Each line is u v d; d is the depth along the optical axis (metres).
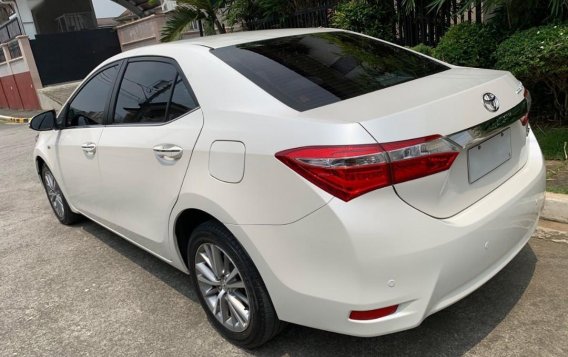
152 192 3.07
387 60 3.06
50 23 21.20
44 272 4.13
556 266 3.17
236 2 9.83
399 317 2.14
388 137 2.09
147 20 15.81
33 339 3.19
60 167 4.42
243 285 2.61
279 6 9.20
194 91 2.83
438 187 2.18
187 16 10.12
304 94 2.50
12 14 21.81
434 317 2.85
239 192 2.42
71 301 3.60
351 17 7.32
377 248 2.06
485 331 2.69
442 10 6.76
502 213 2.41
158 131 3.00
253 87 2.57
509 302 2.89
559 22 4.84
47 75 17.64
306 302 2.26
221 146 2.52
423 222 2.13
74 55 17.97
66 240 4.75
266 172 2.29
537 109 5.42
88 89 3.97
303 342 2.79
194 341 2.96
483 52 5.49
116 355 2.93
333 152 2.09
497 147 2.54
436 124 2.18
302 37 3.23
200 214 2.88
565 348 2.50
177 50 3.10
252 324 2.62
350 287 2.12
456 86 2.49
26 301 3.69
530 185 2.64
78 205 4.46
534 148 2.91
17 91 18.92
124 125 3.40
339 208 2.08
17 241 4.90
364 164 2.05
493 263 2.44
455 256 2.19
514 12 5.41
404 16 7.20
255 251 2.38
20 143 11.11
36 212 5.76
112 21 35.56
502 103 2.50
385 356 2.60
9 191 6.89
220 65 2.78
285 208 2.24
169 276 3.79
